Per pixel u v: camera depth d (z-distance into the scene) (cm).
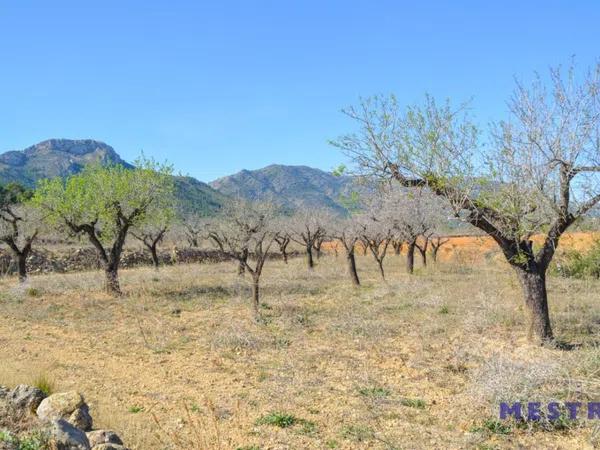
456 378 906
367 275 2703
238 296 1902
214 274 2741
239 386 898
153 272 2747
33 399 651
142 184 1984
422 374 934
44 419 597
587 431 660
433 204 1463
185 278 2473
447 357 1041
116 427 679
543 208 1009
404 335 1259
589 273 2177
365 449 629
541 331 1077
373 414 742
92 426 655
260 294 1961
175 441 624
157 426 698
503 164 998
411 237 2342
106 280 1955
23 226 2397
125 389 882
